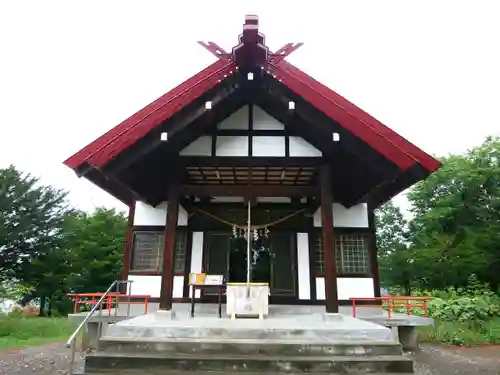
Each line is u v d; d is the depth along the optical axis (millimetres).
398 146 6953
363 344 4805
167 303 6730
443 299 15617
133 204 10242
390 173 6551
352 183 8516
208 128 7617
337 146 7113
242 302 6672
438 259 20484
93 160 6352
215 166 7480
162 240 10000
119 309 9508
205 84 6785
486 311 14055
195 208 9312
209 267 9578
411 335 9250
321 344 4789
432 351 9430
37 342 10953
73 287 26422
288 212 9773
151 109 7750
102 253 27000
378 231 34344
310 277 9422
